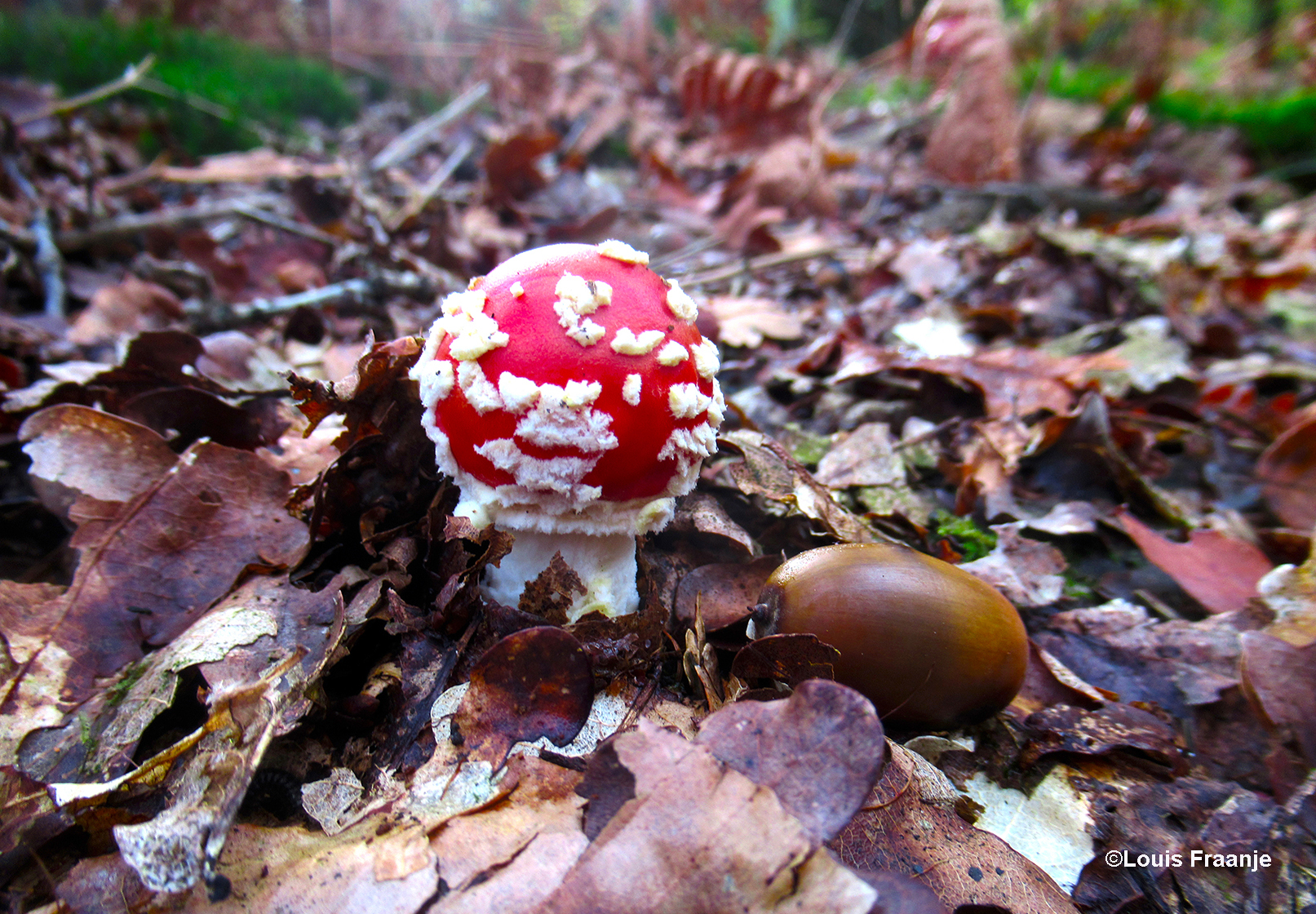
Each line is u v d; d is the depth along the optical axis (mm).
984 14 313
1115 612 104
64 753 71
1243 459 146
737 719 66
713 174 317
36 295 166
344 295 165
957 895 68
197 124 284
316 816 68
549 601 84
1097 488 133
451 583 80
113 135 262
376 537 90
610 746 64
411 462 95
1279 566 111
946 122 322
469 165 303
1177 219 296
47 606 81
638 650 81
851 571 80
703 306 155
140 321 153
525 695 74
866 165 364
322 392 90
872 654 78
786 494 105
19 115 229
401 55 446
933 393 151
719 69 328
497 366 75
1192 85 486
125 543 87
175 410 108
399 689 79
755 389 145
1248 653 89
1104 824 79
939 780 77
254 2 419
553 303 75
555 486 76
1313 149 407
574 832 65
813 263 229
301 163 246
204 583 87
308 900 61
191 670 79
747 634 88
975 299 205
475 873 62
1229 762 88
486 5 510
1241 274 229
